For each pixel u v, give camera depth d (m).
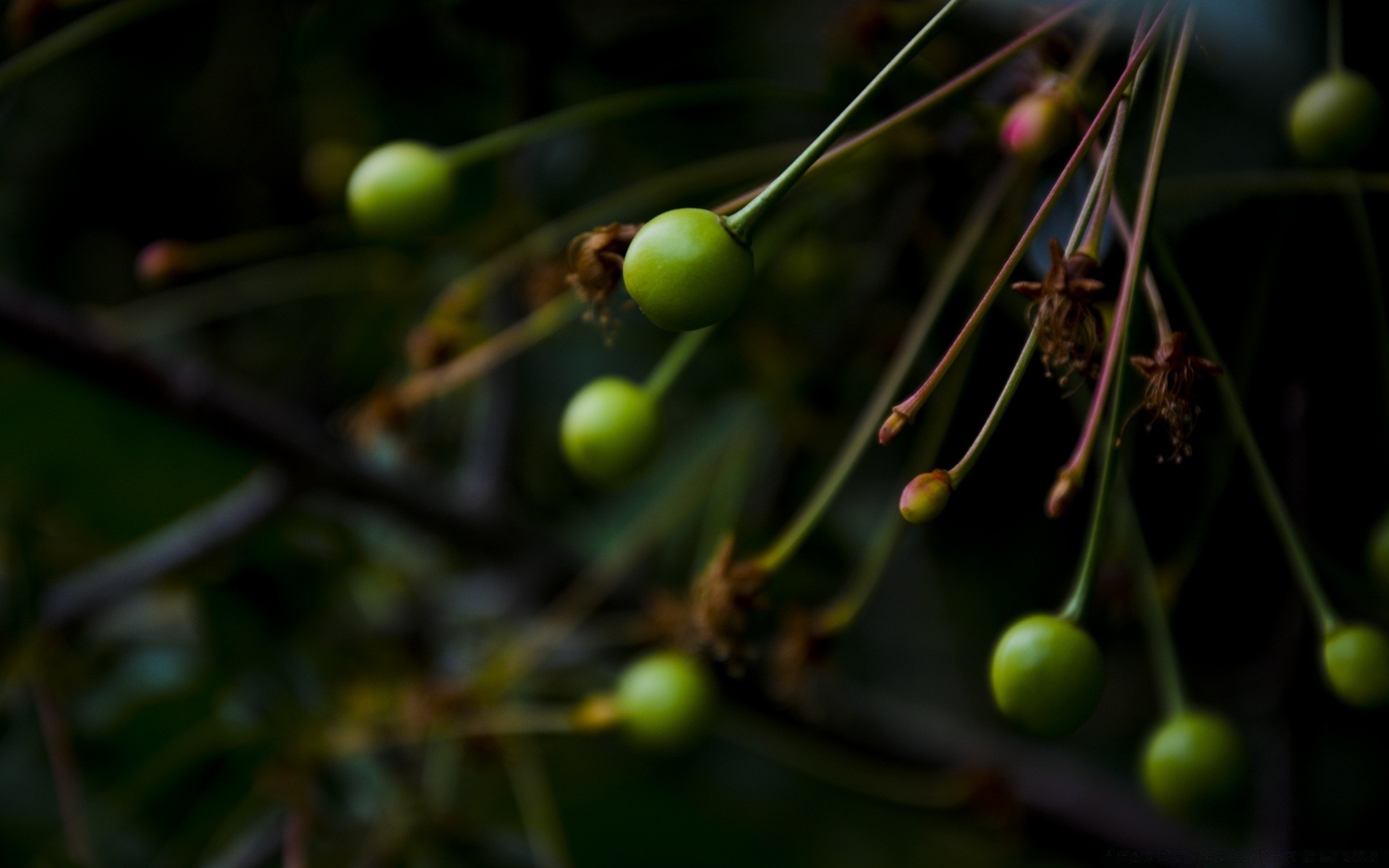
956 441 0.39
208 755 0.39
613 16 0.39
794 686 0.35
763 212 0.29
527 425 0.43
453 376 0.37
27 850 0.38
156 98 0.43
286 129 0.44
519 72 0.38
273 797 0.38
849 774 0.40
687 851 0.42
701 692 0.36
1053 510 0.29
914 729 0.41
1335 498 0.36
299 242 0.41
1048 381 0.38
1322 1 0.33
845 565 0.41
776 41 0.38
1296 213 0.35
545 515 0.44
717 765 0.43
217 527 0.39
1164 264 0.31
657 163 0.39
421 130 0.39
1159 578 0.36
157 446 0.41
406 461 0.40
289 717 0.39
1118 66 0.33
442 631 0.41
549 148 0.40
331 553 0.40
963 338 0.28
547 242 0.37
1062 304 0.29
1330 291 0.35
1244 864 0.38
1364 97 0.32
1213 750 0.33
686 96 0.35
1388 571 0.34
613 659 0.41
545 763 0.42
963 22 0.35
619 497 0.43
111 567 0.39
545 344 0.42
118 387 0.38
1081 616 0.30
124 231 0.45
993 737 0.42
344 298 0.43
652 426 0.34
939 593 0.42
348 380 0.44
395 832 0.38
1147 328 0.35
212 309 0.42
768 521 0.40
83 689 0.39
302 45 0.37
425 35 0.38
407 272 0.42
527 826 0.39
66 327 0.38
